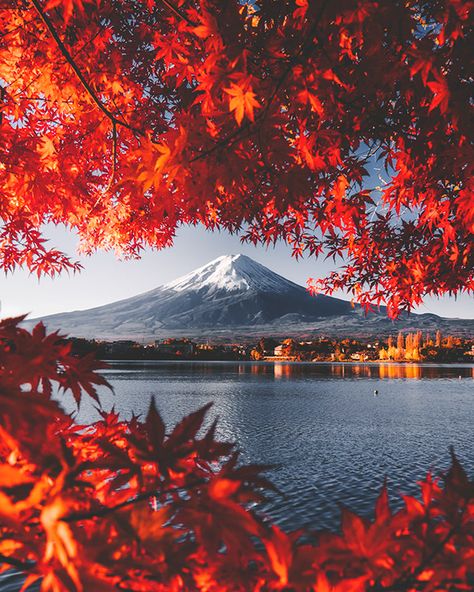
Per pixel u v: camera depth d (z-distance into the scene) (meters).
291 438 34.59
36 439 0.92
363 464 26.08
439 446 31.31
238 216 3.28
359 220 3.84
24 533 0.85
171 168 1.90
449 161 2.95
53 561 0.80
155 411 1.11
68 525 0.83
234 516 0.92
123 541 0.90
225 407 52.09
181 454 1.08
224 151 2.00
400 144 3.32
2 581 11.70
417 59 2.18
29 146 3.98
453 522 1.11
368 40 2.21
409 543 1.08
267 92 2.13
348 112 2.96
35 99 3.95
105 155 4.69
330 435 35.88
